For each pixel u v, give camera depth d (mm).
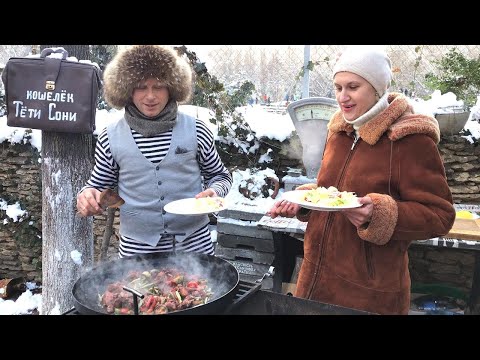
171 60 1977
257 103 4125
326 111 3018
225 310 1402
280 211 1996
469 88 3770
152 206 2061
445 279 3355
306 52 3898
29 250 4359
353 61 1693
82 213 1836
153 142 2035
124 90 1952
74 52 2842
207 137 2162
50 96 2402
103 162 2086
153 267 1725
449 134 3340
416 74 3910
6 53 4680
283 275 3002
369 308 1765
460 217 2896
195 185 2143
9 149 4281
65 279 2893
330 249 1841
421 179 1678
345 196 1664
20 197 4348
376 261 1753
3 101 4512
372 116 1739
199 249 2160
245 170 3770
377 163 1748
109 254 4090
